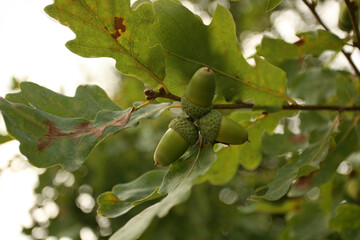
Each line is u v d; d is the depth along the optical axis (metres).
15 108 0.39
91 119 0.45
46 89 0.44
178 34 0.43
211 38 0.44
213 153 0.41
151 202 0.70
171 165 0.42
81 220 0.74
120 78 0.89
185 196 0.38
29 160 0.39
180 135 0.41
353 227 0.51
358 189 0.56
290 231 0.61
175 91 0.44
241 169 0.88
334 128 0.48
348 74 0.56
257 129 0.49
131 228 0.40
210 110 0.42
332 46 0.48
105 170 0.73
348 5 0.46
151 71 0.43
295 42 0.48
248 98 0.46
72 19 0.41
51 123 0.41
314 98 0.56
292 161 0.48
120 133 0.78
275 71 0.45
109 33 0.42
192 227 0.70
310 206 0.61
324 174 0.47
